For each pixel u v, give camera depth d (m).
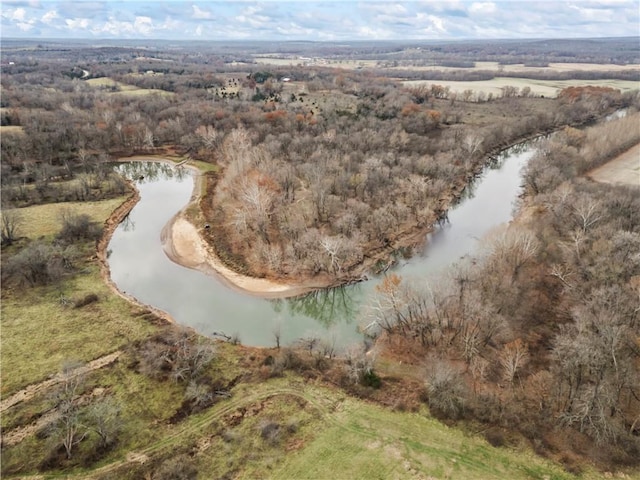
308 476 33.59
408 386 41.97
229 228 74.25
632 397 37.25
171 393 41.47
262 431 37.19
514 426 36.62
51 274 59.03
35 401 40.72
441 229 75.56
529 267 54.97
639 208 63.38
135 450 35.97
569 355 37.94
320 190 70.75
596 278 49.28
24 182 91.12
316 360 45.41
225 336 50.34
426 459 34.56
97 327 50.69
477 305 44.97
